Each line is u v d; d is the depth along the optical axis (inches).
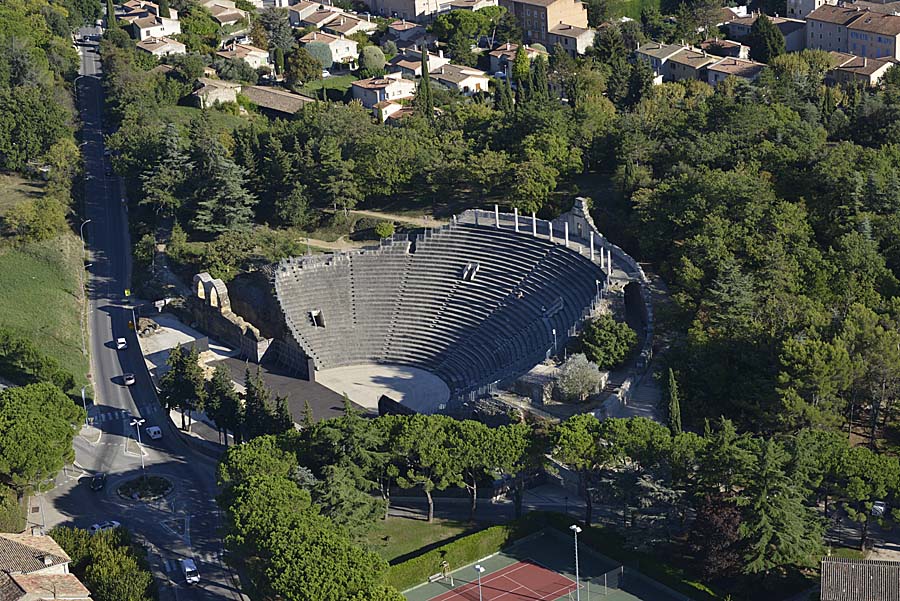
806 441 5693.9
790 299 7106.3
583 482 6446.9
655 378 6894.7
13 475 6756.9
